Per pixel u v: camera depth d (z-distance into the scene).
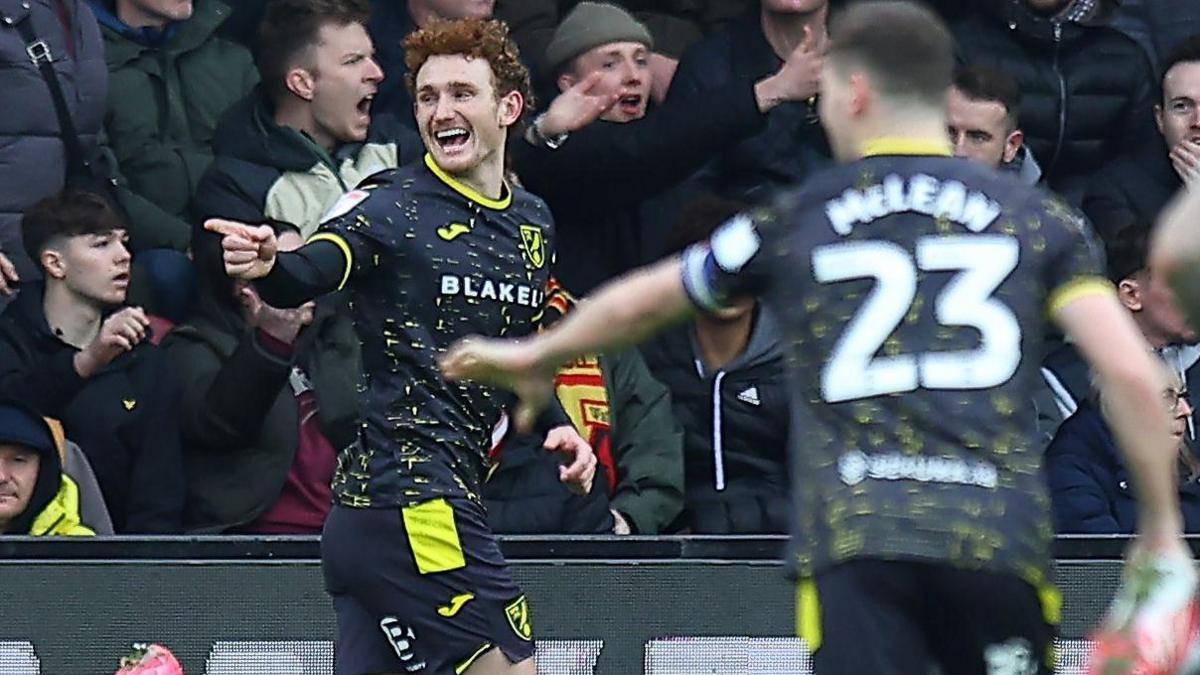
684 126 22.17
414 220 16.77
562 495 20.66
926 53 12.95
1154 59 25.66
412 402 16.77
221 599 18.94
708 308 12.80
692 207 21.59
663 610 19.25
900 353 12.38
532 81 23.67
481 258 16.97
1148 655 11.63
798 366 12.65
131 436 20.41
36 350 20.47
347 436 20.69
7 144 21.52
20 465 19.69
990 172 12.84
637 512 20.97
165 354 20.67
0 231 21.48
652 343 21.77
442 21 17.58
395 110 23.81
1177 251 10.59
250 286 19.97
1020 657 12.24
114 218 20.73
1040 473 12.50
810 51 22.34
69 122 21.86
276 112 22.23
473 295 16.92
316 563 19.02
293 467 20.58
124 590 18.88
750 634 19.25
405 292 16.72
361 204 16.66
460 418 16.84
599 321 12.75
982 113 22.61
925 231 12.58
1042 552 12.30
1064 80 23.95
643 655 19.22
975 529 12.11
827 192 12.80
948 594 12.19
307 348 20.80
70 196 20.78
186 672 18.89
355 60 22.14
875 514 12.18
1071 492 20.66
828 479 12.38
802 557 12.48
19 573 18.81
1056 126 23.91
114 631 18.84
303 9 22.00
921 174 12.73
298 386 20.73
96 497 20.19
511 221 17.23
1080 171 24.22
